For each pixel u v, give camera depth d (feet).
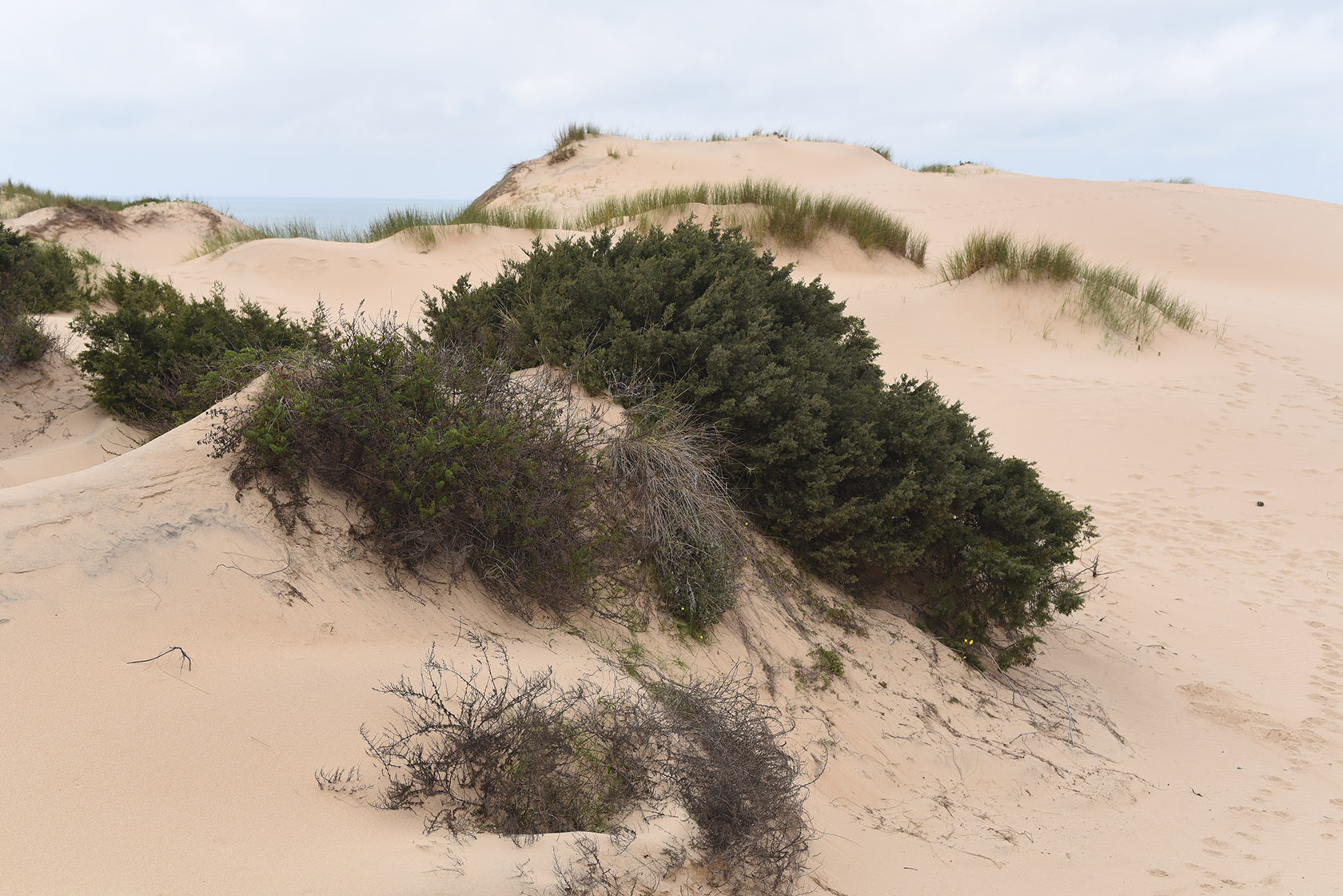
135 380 24.56
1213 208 89.56
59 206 76.48
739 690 14.87
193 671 10.18
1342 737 19.92
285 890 7.81
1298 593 27.66
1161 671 22.94
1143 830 15.17
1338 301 69.21
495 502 13.94
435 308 24.13
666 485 16.83
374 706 10.55
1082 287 52.06
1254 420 40.57
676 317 21.15
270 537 12.35
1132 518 32.58
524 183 106.93
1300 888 13.53
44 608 10.09
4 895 7.10
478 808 9.76
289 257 49.75
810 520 18.84
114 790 8.41
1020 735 17.67
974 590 20.58
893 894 11.48
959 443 21.58
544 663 12.57
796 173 109.60
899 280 59.36
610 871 9.05
